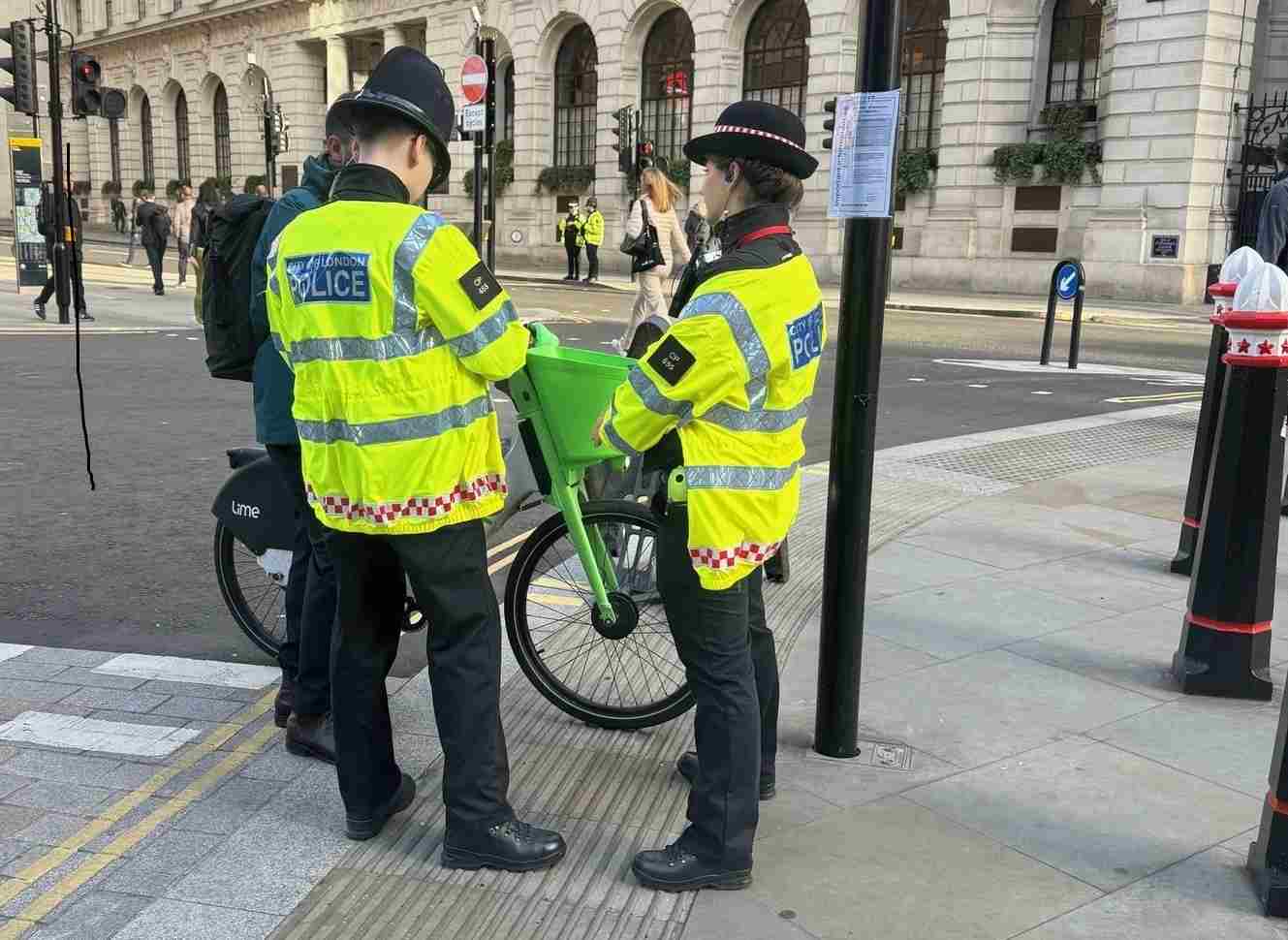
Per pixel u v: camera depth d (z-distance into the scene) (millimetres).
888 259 3299
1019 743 3709
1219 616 4086
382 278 2648
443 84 2854
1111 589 5281
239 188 50156
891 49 3152
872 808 3281
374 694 3027
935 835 3133
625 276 33000
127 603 5027
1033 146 25375
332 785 3385
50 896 2773
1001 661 4402
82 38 60594
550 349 3355
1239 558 4031
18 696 3998
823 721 3600
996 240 26422
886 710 3951
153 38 55375
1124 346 16500
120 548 5797
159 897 2777
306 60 47094
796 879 2912
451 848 2926
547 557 4457
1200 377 12891
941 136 27016
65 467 7527
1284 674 4336
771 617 4867
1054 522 6438
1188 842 3111
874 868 2965
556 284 29891
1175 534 6234
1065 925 2723
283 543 4062
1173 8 22938
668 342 2625
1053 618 4879
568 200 37219
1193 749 3682
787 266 2678
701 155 2773
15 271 25281
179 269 23766
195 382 11227
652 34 34469
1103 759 3607
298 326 2756
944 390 11648
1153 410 10398
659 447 2912
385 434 2719
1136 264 24016
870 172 3229
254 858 2969
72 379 11211
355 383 2707
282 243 2811
